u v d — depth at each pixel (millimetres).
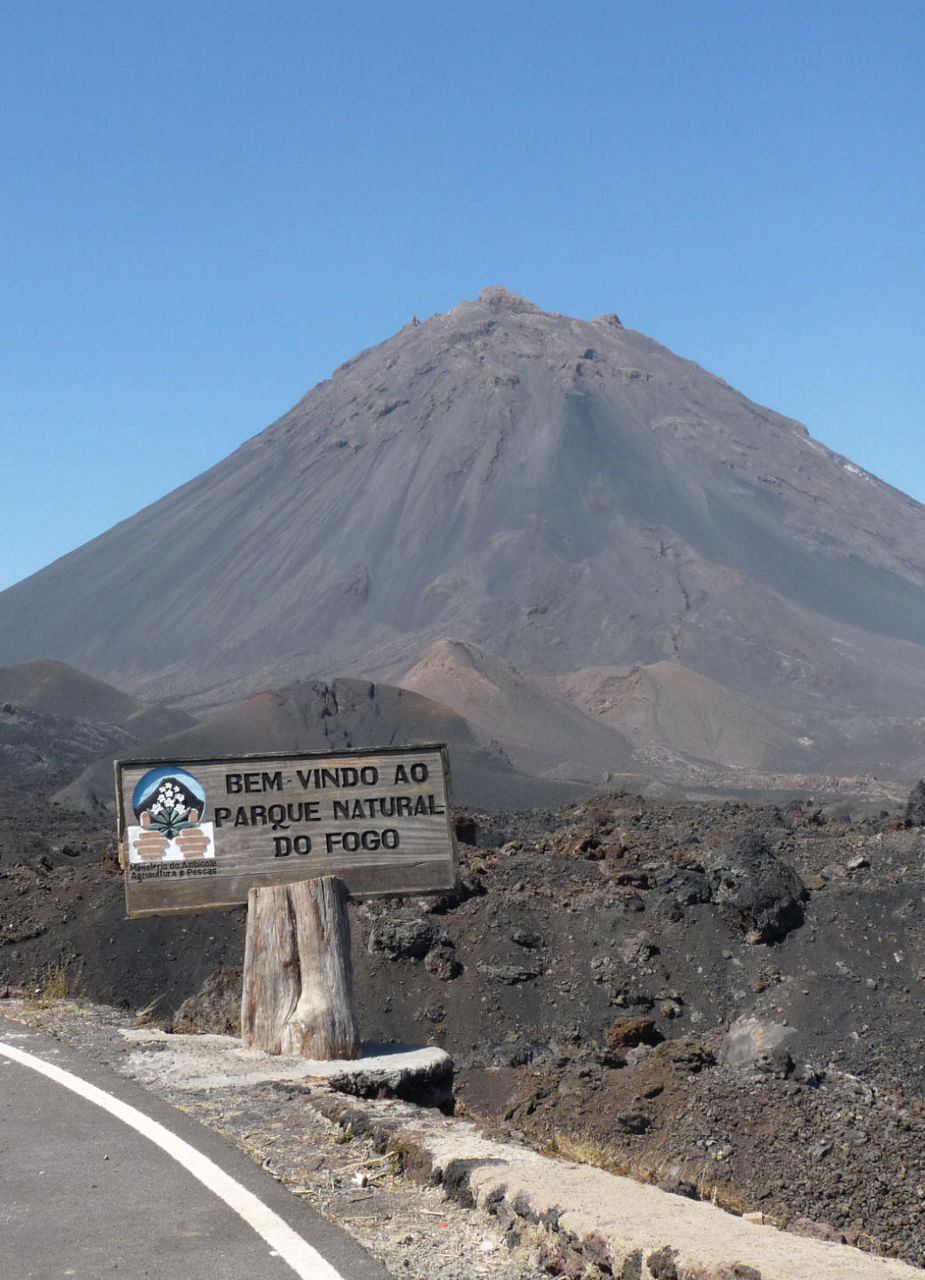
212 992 16156
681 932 23938
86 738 130875
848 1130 14648
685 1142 15492
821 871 26000
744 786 143000
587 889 25375
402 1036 22781
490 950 23891
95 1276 5785
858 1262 5598
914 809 35438
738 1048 21250
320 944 10234
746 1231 5969
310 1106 8508
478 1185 6801
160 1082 9062
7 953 25109
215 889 10992
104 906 25906
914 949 23062
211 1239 6211
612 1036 21781
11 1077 9039
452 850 11344
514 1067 20516
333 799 11258
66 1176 7062
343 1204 6828
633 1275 5785
